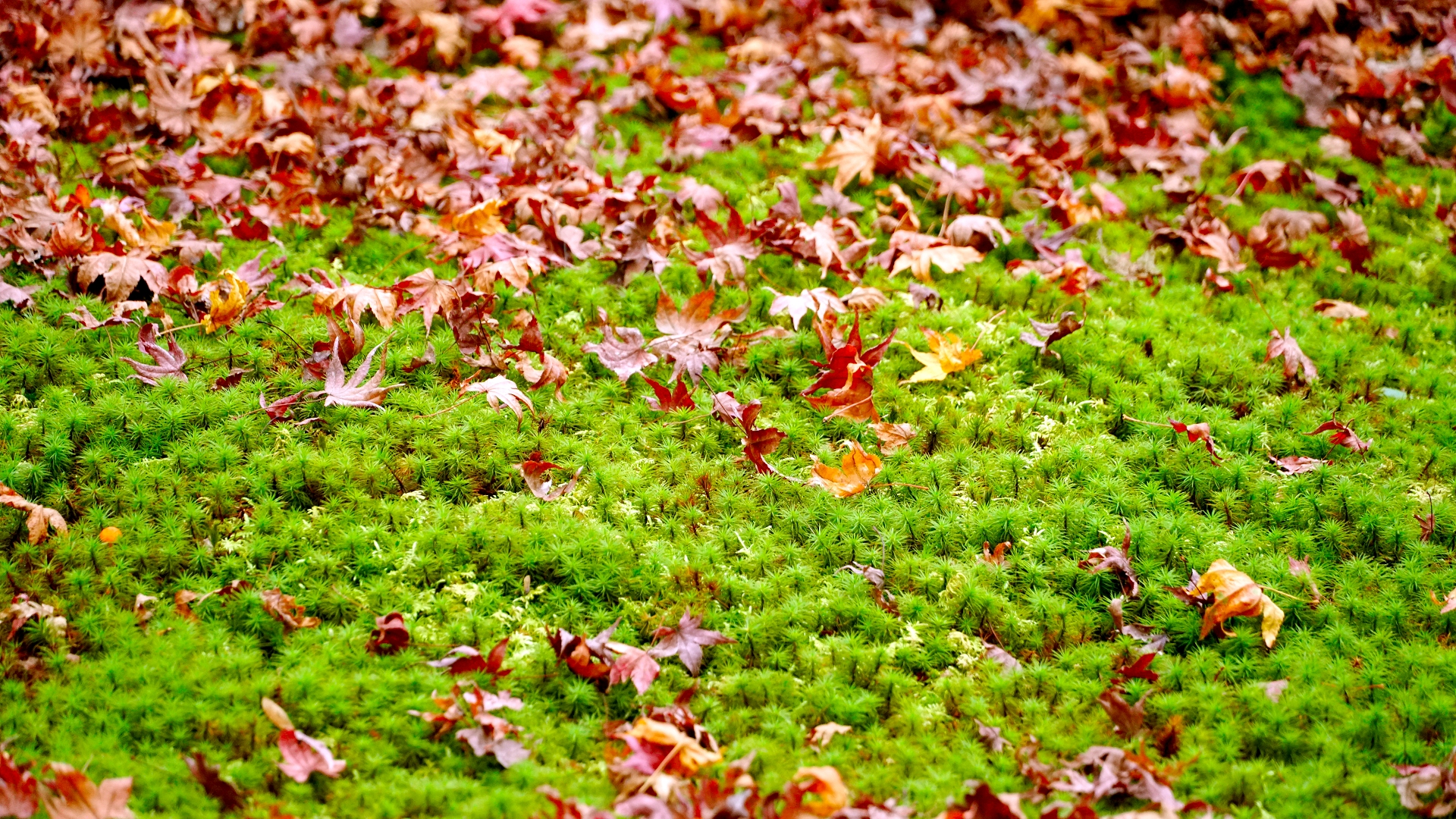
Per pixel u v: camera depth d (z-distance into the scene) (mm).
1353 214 5465
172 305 4438
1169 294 5090
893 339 4590
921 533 3807
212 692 3090
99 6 6176
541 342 4203
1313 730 3201
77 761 2881
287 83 6027
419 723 3078
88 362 4102
